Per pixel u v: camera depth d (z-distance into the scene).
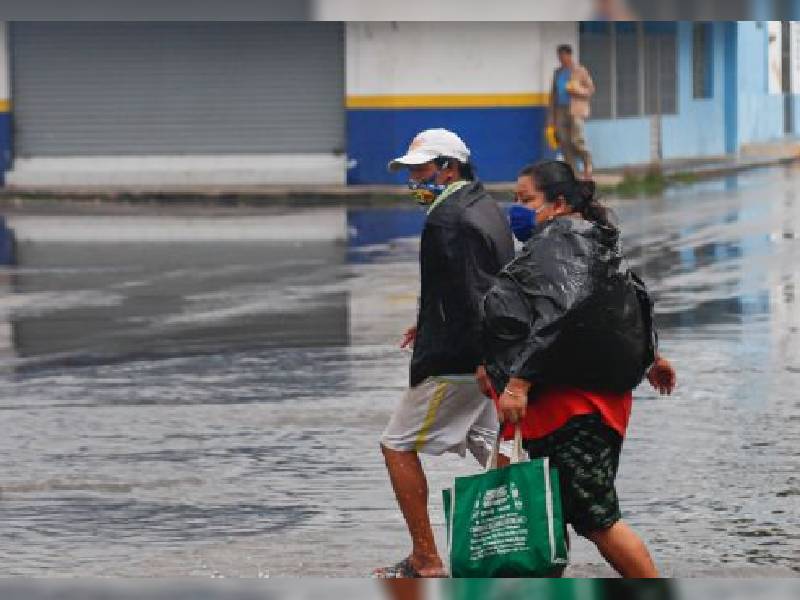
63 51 101.06
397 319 48.16
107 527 26.48
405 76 98.44
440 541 25.55
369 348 43.19
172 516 27.16
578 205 20.92
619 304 20.19
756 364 40.19
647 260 62.59
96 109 101.25
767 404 35.28
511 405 19.94
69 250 68.94
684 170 112.38
